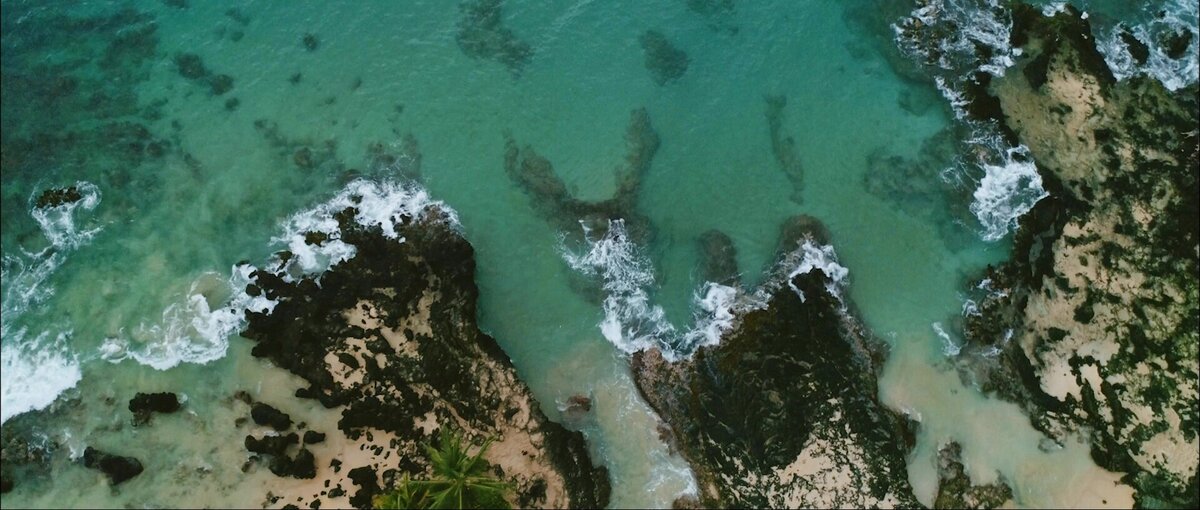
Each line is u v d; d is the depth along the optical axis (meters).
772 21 29.84
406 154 27.05
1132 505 22.84
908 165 27.41
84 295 24.42
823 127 28.06
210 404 22.95
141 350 23.64
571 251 25.86
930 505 22.70
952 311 25.12
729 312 24.75
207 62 28.41
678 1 30.00
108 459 21.95
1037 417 23.78
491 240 25.95
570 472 22.56
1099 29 29.64
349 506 21.97
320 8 29.48
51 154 26.58
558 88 28.38
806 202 26.80
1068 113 28.02
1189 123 27.91
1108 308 25.22
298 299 24.22
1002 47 29.12
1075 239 26.17
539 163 27.05
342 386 23.11
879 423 23.53
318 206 26.00
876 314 25.14
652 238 26.11
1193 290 25.52
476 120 27.72
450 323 24.17
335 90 28.06
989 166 27.28
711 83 28.73
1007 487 22.92
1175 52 29.23
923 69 29.03
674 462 22.95
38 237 25.30
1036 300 25.33
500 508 20.69
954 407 23.81
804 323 24.64
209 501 21.84
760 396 23.52
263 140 27.03
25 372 23.38
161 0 29.56
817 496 22.58
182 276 24.75
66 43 28.72
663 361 24.17
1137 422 23.86
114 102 27.64
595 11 29.81
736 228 26.39
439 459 20.66
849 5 30.00
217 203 25.92
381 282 24.56
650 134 27.72
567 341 24.62
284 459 22.08
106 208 25.73
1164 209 26.55
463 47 28.95
